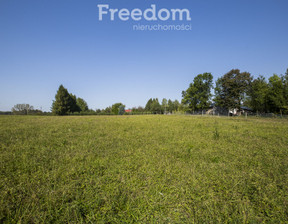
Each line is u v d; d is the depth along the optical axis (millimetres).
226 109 44344
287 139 5648
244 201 2055
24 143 4848
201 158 3684
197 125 10383
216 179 2609
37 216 1759
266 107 30250
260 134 6781
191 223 1669
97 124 10539
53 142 5074
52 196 2074
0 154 3752
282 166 3129
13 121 12516
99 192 2193
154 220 1702
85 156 3750
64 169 2939
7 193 2152
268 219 1762
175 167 3086
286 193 2195
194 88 45938
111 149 4328
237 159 3621
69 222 1698
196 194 2199
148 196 2125
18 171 2828
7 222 1684
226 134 6820
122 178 2588
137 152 4059
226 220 1705
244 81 38500
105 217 1771
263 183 2461
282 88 25375
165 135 6500
